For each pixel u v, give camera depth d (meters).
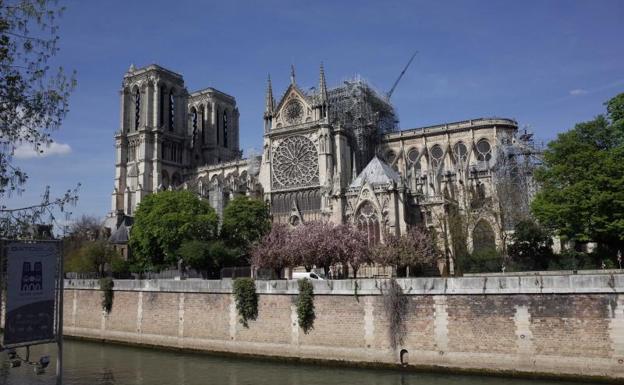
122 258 96.62
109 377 44.09
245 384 40.59
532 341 38.56
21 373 45.56
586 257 59.81
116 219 125.12
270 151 113.69
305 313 47.22
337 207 84.38
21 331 22.14
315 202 105.94
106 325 63.28
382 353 43.72
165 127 158.00
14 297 22.03
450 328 41.47
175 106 162.62
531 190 83.12
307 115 111.25
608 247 57.66
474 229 76.50
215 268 83.06
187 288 55.91
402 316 43.25
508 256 67.44
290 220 101.94
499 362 39.38
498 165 96.19
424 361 42.03
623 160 54.66
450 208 82.69
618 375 35.53
